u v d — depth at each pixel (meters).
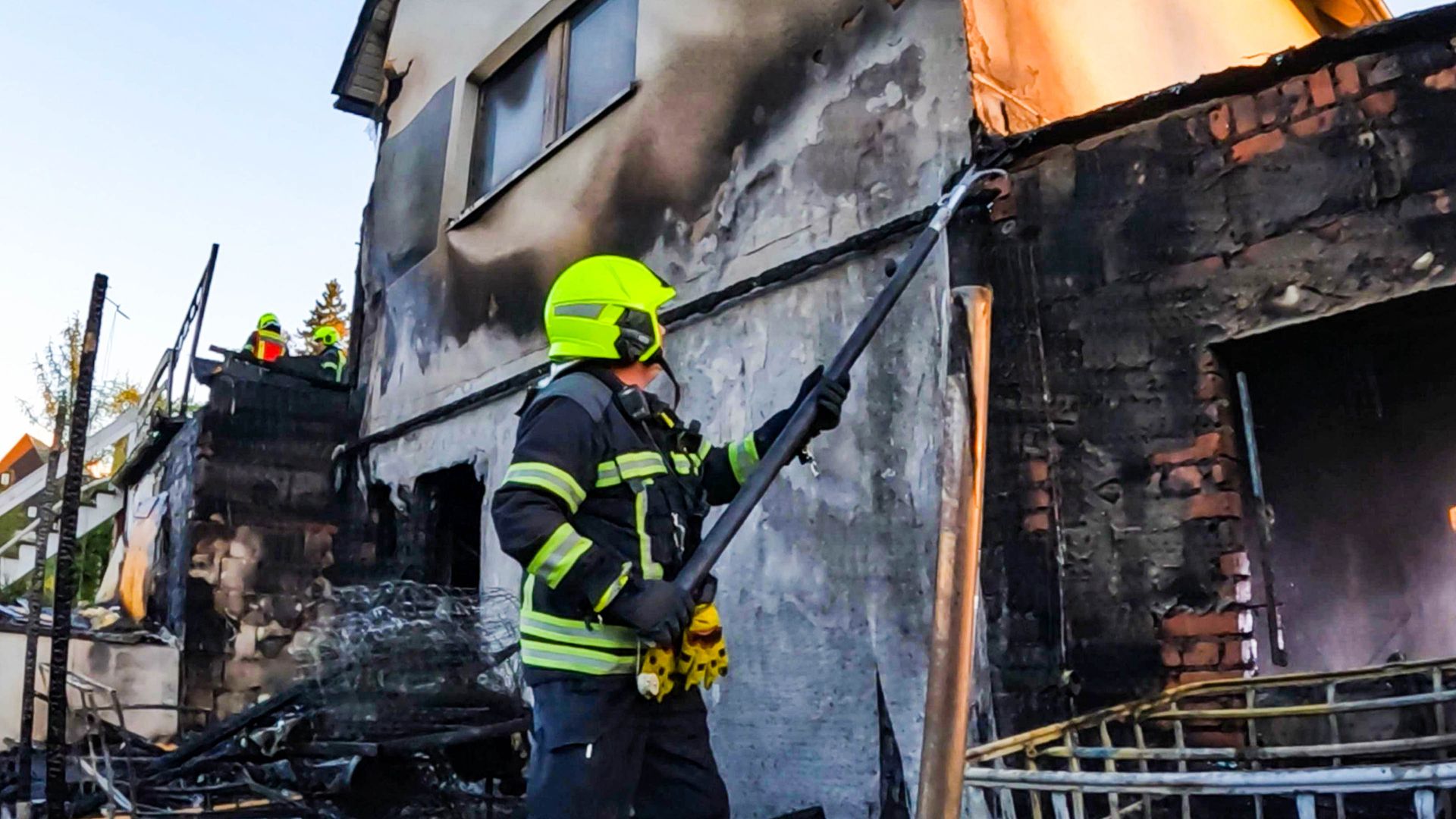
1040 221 3.61
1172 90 3.29
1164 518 3.19
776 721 4.07
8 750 6.08
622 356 2.21
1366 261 2.89
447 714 4.47
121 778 4.47
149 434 8.12
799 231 4.44
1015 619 3.38
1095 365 3.40
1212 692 2.96
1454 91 2.81
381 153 8.12
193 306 7.76
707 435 4.65
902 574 3.75
